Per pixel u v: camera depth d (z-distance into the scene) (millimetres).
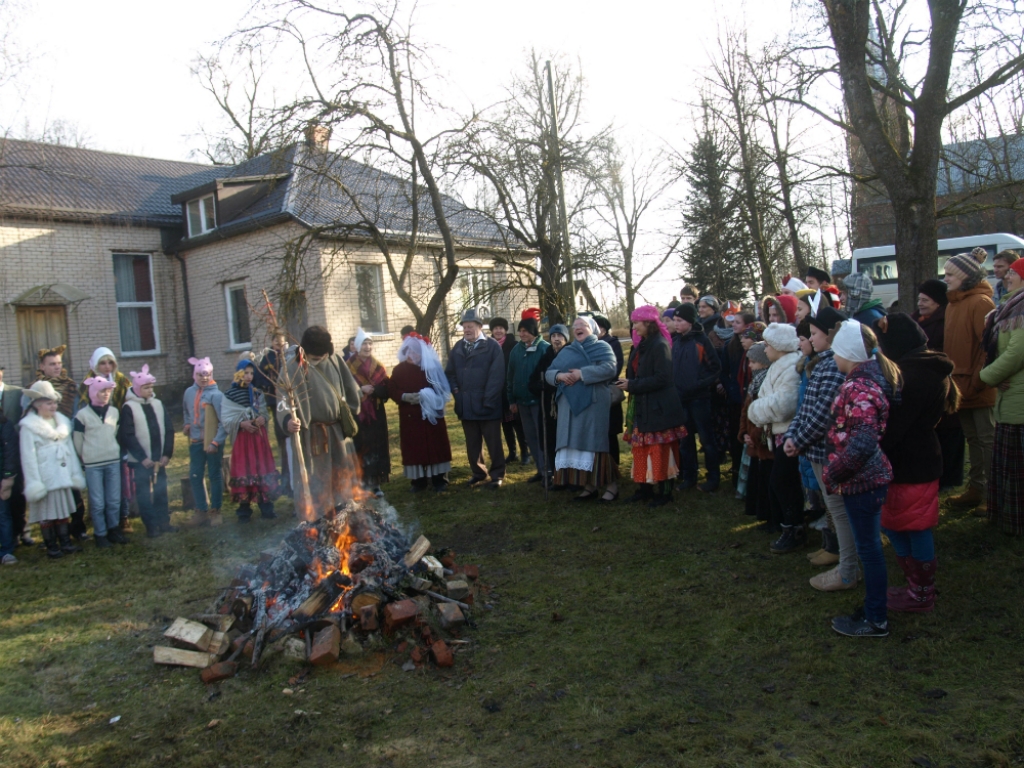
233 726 3170
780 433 4715
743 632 3764
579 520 6082
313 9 10117
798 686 3195
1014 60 6273
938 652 3369
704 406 6699
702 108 16672
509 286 12555
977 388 5164
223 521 6871
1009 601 3818
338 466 5508
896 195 6652
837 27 6637
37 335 15156
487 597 4469
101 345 16031
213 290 16906
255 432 6695
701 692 3211
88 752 3025
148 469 6453
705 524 5707
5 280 14633
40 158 14609
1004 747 2627
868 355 3488
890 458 3670
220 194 16266
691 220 19062
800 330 4703
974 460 5398
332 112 10258
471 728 3037
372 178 11500
